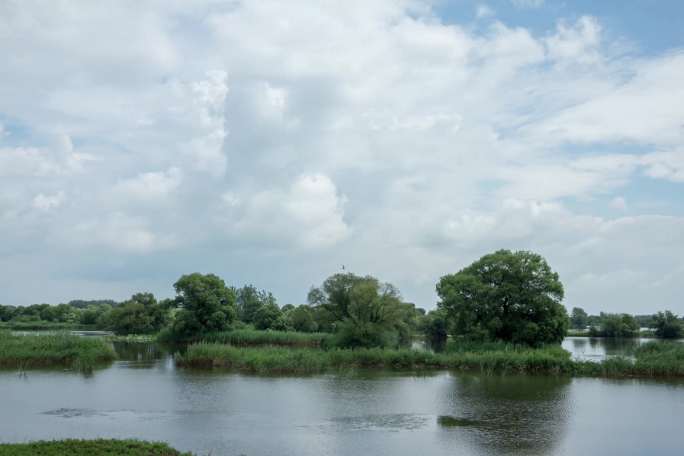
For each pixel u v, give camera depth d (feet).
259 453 91.15
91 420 115.24
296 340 370.94
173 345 353.51
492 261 295.28
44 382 170.09
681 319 572.92
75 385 164.45
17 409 126.82
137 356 263.70
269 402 139.95
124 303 453.99
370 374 202.90
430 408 133.59
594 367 199.82
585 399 148.25
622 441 102.58
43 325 544.21
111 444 75.97
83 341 231.30
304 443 98.07
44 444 75.10
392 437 103.45
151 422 114.01
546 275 287.69
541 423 117.19
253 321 504.02
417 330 469.98
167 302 455.22
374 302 294.46
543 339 284.00
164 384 169.17
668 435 107.45
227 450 92.68
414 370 215.51
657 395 155.94
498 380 187.93
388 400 144.97
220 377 187.93
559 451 95.35
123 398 142.82
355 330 286.05
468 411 130.00
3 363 209.87
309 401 142.20
